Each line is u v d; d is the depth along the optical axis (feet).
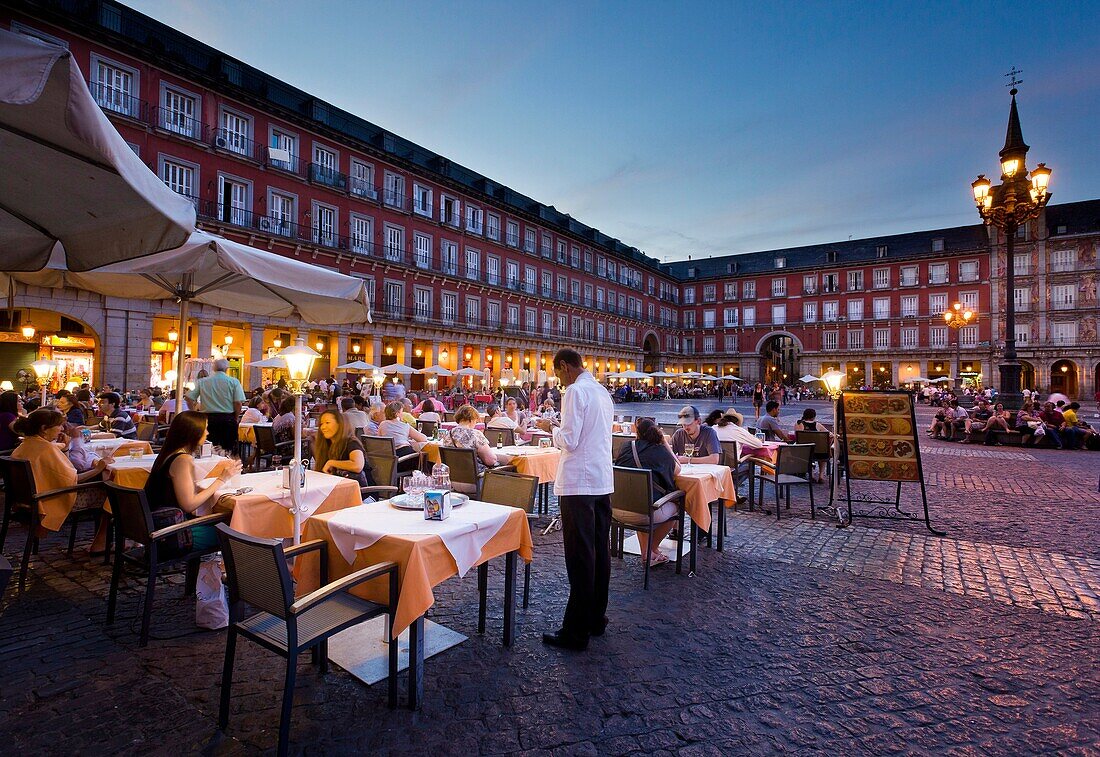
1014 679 10.58
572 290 153.38
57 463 15.07
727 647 11.71
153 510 12.09
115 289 19.67
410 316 104.01
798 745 8.54
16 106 6.81
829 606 13.97
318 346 92.94
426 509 10.53
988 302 155.94
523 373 82.58
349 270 93.20
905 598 14.56
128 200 9.11
